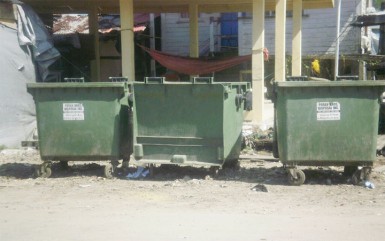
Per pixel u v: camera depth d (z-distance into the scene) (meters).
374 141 7.95
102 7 18.50
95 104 8.71
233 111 9.12
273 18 21.34
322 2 17.17
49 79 14.59
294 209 6.75
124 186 8.25
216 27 22.83
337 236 5.53
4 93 12.64
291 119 8.05
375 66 16.69
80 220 6.31
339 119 7.95
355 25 17.31
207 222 6.13
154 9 18.95
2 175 9.35
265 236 5.54
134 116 8.72
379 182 8.33
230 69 21.56
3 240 5.58
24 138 13.08
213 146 8.53
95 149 8.77
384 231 5.71
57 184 8.48
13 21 12.90
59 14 20.23
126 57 13.78
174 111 8.63
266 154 11.30
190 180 8.57
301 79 9.00
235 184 8.30
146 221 6.21
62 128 8.80
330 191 7.76
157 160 8.71
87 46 18.47
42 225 6.12
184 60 16.33
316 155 8.05
